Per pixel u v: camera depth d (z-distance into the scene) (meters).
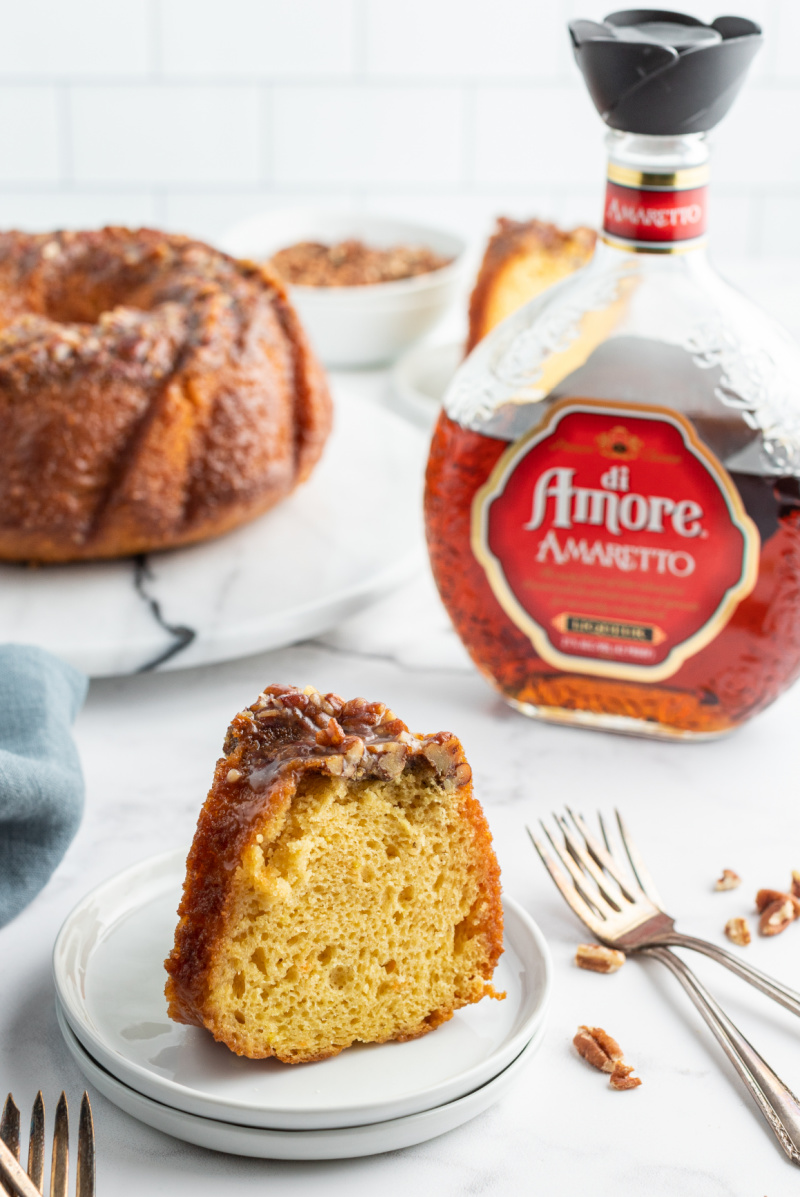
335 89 1.73
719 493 0.85
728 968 0.76
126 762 0.87
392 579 0.97
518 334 0.88
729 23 0.82
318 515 1.03
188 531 0.98
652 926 0.78
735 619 0.87
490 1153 0.71
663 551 0.86
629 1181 0.70
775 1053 0.74
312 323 1.21
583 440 0.86
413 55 1.71
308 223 1.34
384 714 0.75
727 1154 0.71
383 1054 0.73
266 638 0.93
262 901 0.73
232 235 1.30
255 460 0.99
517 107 1.74
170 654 0.91
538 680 0.90
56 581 0.97
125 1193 0.70
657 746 0.90
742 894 0.81
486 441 0.87
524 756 0.88
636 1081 0.73
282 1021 0.73
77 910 0.76
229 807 0.74
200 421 0.97
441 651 0.96
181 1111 0.70
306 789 0.74
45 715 0.84
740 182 1.81
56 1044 0.74
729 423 0.85
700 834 0.84
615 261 0.86
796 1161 0.70
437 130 1.75
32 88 1.71
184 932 0.73
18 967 0.77
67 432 0.96
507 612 0.89
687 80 0.80
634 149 0.83
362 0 1.67
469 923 0.75
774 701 0.89
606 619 0.88
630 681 0.89
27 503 0.96
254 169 1.77
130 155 1.76
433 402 1.16
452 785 0.74
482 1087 0.71
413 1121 0.70
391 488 1.06
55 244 1.07
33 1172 0.68
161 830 0.83
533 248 1.14
